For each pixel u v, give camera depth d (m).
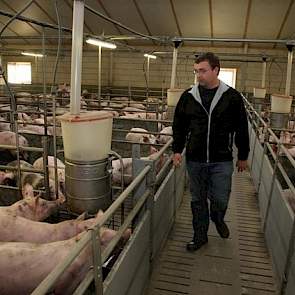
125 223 1.63
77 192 2.05
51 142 3.89
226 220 3.12
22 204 2.23
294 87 10.23
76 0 1.86
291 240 1.92
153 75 11.15
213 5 7.48
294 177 3.30
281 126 4.92
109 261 1.62
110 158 2.17
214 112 2.15
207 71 2.04
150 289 2.13
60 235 1.96
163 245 2.59
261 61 8.84
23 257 1.61
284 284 2.02
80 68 1.93
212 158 2.26
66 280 1.60
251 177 4.42
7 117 5.55
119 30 9.19
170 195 2.71
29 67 11.91
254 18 7.88
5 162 3.97
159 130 5.09
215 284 2.20
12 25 9.07
